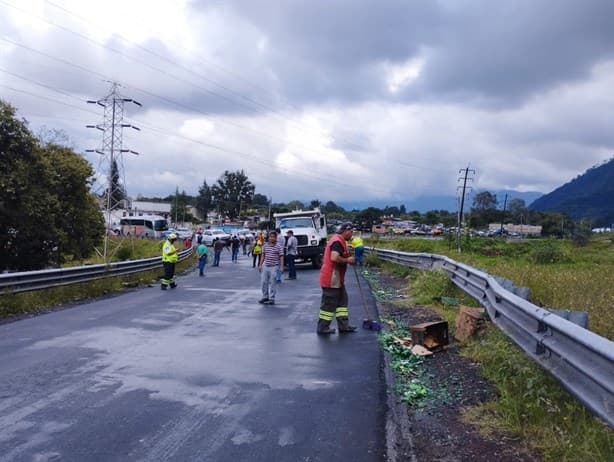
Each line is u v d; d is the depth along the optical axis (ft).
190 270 88.53
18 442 15.79
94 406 18.97
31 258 87.25
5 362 24.91
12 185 78.79
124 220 227.40
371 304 45.39
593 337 14.25
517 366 20.59
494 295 29.43
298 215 94.53
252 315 39.99
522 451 15.10
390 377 23.07
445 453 15.34
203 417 18.08
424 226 379.76
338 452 15.46
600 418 13.46
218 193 489.67
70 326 34.65
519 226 382.22
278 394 20.74
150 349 28.02
